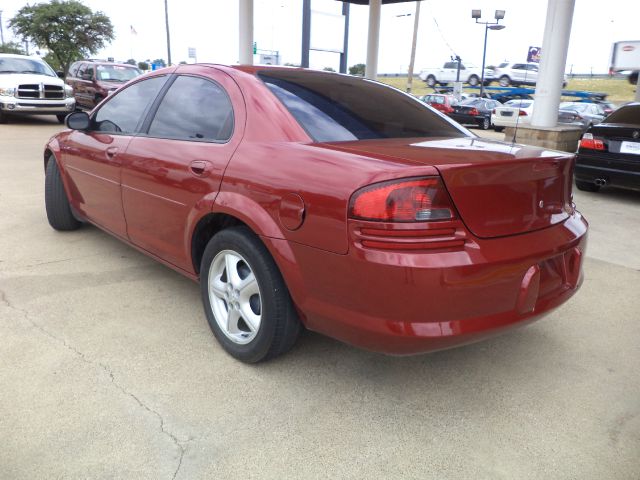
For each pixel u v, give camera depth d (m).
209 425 2.41
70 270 4.14
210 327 3.10
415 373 2.92
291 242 2.43
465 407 2.63
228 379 2.77
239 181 2.68
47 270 4.12
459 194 2.20
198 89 3.31
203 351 3.03
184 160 3.06
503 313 2.33
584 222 2.92
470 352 3.18
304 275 2.42
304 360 2.98
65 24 33.06
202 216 2.92
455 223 2.19
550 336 3.42
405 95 3.66
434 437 2.40
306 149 2.53
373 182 2.15
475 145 2.78
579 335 3.45
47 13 32.12
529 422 2.54
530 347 3.27
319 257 2.33
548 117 10.97
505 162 2.30
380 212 2.13
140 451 2.23
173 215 3.18
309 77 3.31
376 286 2.17
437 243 2.15
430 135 3.09
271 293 2.60
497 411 2.61
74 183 4.48
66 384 2.65
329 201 2.26
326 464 2.21
